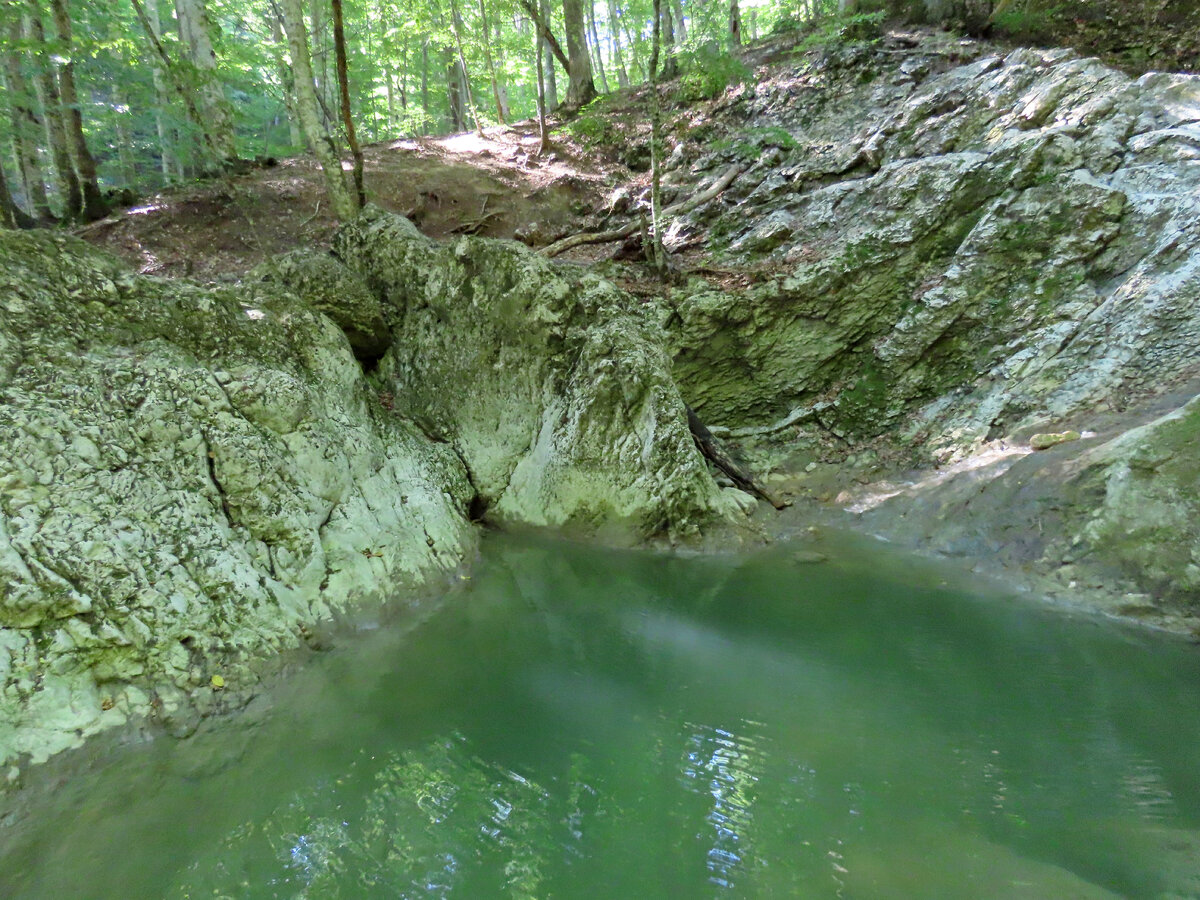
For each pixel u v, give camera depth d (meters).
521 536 6.21
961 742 3.24
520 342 6.55
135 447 4.03
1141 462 4.80
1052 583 4.74
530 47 17.81
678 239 9.75
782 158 10.47
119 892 2.38
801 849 2.56
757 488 6.86
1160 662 3.85
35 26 8.57
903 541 5.87
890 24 12.27
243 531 4.26
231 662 3.60
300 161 11.61
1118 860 2.44
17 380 3.83
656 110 8.12
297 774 3.02
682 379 8.23
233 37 15.51
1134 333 6.20
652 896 2.35
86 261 4.69
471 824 2.73
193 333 4.98
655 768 3.09
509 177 11.84
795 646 4.29
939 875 2.40
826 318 8.09
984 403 6.97
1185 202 6.52
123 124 11.60
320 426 5.15
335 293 6.62
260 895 2.37
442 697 3.69
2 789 2.67
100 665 3.22
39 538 3.32
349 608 4.40
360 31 17.19
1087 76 8.27
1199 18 10.42
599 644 4.37
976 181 7.80
